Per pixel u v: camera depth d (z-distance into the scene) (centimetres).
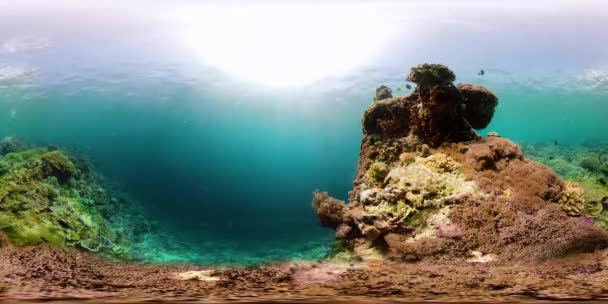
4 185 1045
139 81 2331
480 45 1938
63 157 1231
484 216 846
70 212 1079
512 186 900
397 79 2142
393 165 999
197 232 1518
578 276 648
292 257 964
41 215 1002
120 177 2025
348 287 648
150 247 1159
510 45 1934
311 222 1806
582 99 2517
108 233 1116
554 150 1531
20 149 1570
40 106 2475
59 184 1191
